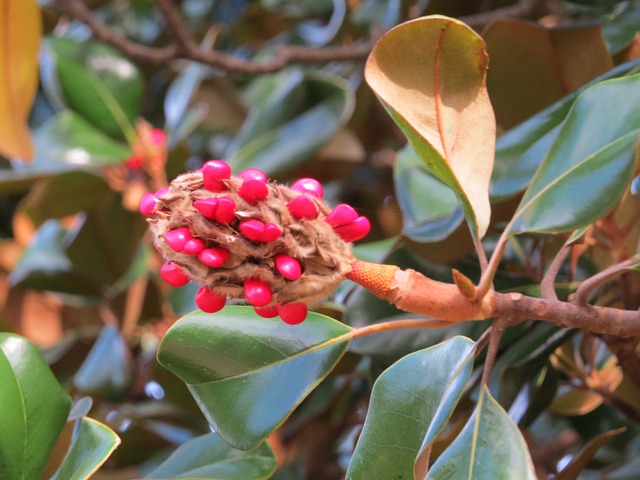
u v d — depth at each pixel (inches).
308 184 22.7
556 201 23.2
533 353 26.3
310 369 23.9
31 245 44.5
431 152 22.7
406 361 23.7
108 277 43.6
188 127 44.8
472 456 22.1
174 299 35.9
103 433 24.4
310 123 41.0
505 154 27.1
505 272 28.3
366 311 27.5
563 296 27.2
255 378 24.0
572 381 30.5
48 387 25.5
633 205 28.8
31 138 42.9
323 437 38.0
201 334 24.3
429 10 38.8
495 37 28.3
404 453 22.9
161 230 21.9
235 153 41.1
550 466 35.4
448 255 27.7
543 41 28.2
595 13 33.3
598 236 27.8
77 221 44.5
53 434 25.3
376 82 23.0
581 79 28.5
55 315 44.6
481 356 26.9
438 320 23.1
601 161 23.2
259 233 21.5
